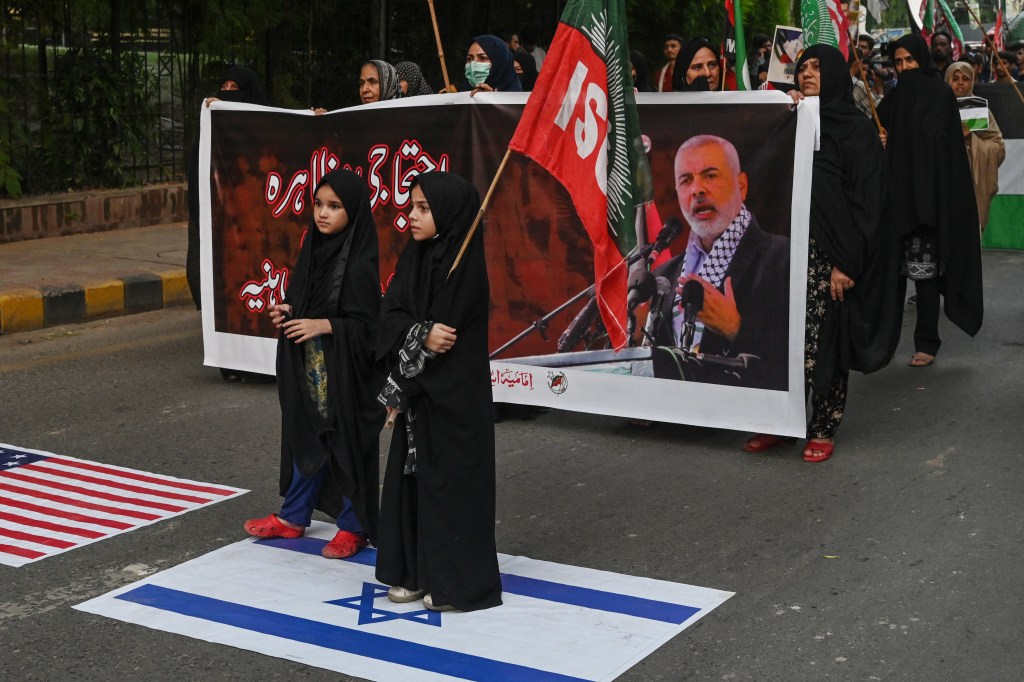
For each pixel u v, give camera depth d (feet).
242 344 23.30
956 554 15.07
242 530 15.98
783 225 18.47
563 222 20.01
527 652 12.41
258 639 12.75
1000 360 25.16
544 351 20.49
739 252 18.83
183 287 31.09
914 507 16.80
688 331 19.36
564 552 15.29
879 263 18.33
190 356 25.76
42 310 28.07
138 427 20.59
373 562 14.94
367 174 21.65
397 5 49.39
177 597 13.83
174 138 40.63
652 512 16.76
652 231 19.38
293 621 13.17
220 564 14.80
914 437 20.06
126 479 17.99
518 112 20.11
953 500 17.04
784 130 18.30
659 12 53.72
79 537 15.66
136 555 15.08
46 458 18.92
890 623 13.14
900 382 23.58
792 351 18.61
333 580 14.34
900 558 14.97
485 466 13.29
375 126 21.47
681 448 19.71
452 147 20.79
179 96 40.65
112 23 38.01
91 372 24.27
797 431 18.79
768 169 18.47
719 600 13.75
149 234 36.94
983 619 13.21
